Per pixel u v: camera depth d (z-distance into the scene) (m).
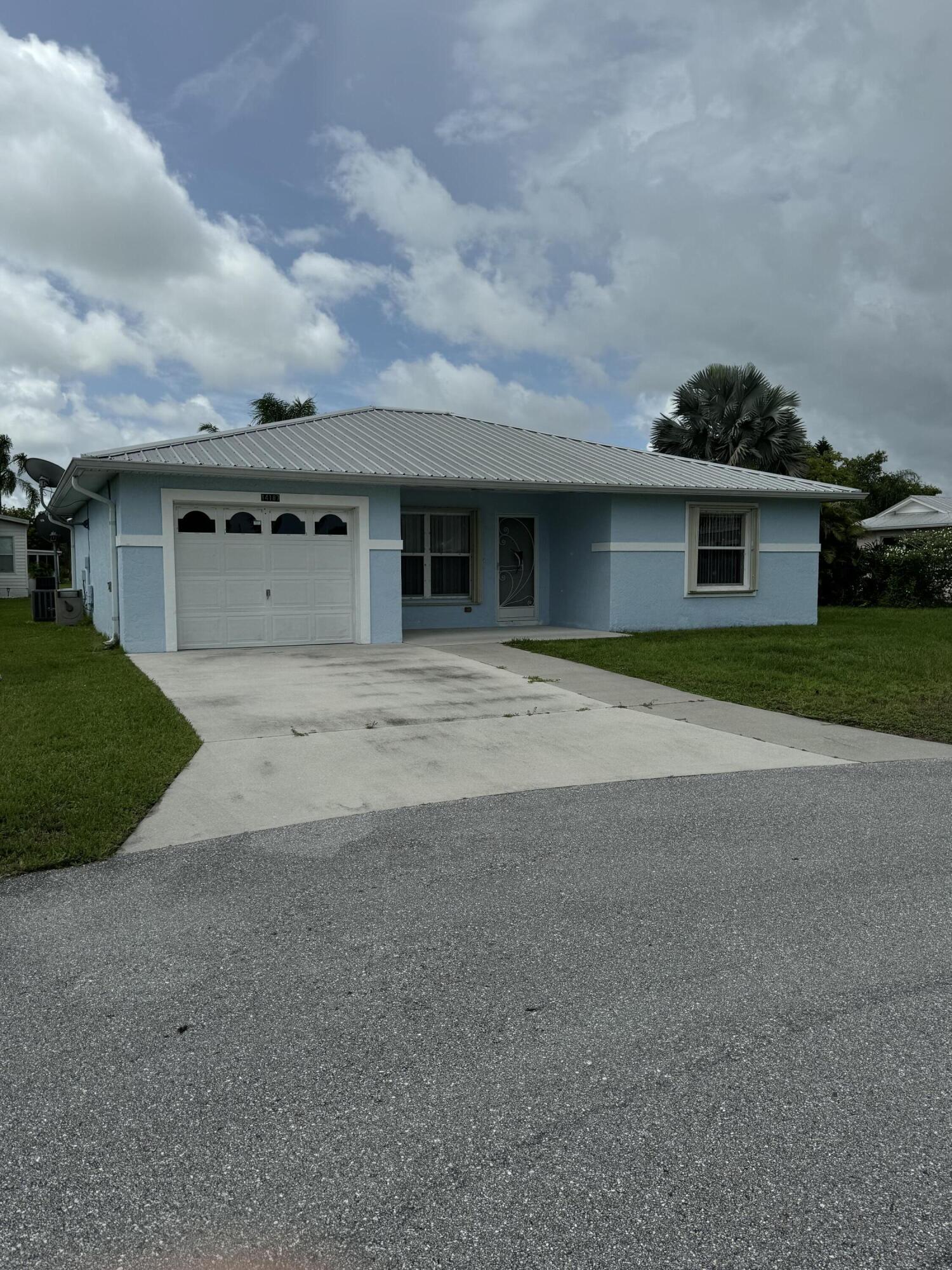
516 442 17.77
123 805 5.52
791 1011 3.20
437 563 16.66
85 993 3.37
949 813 5.50
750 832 5.15
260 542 13.37
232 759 6.81
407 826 5.27
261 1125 2.60
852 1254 2.12
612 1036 3.05
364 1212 2.27
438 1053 2.96
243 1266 2.10
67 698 8.98
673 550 15.98
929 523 35.72
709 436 26.00
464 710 8.68
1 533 37.66
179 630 12.99
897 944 3.72
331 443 15.29
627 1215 2.25
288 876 4.50
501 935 3.83
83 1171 2.42
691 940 3.77
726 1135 2.54
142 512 12.61
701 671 10.93
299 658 12.19
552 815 5.48
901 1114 2.62
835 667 11.27
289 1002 3.29
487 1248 2.15
